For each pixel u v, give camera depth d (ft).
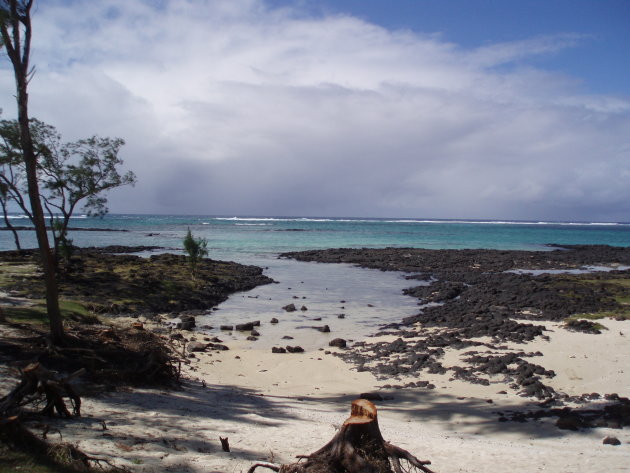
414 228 522.47
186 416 34.50
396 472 20.58
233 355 63.26
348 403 46.06
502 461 28.43
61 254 106.11
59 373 40.22
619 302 98.63
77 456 21.52
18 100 46.85
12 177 66.59
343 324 84.79
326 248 248.11
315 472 20.34
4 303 63.72
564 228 618.85
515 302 99.35
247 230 400.06
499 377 53.57
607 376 52.21
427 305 103.91
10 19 44.62
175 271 127.54
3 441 20.98
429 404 45.73
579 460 28.73
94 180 70.64
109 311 82.38
